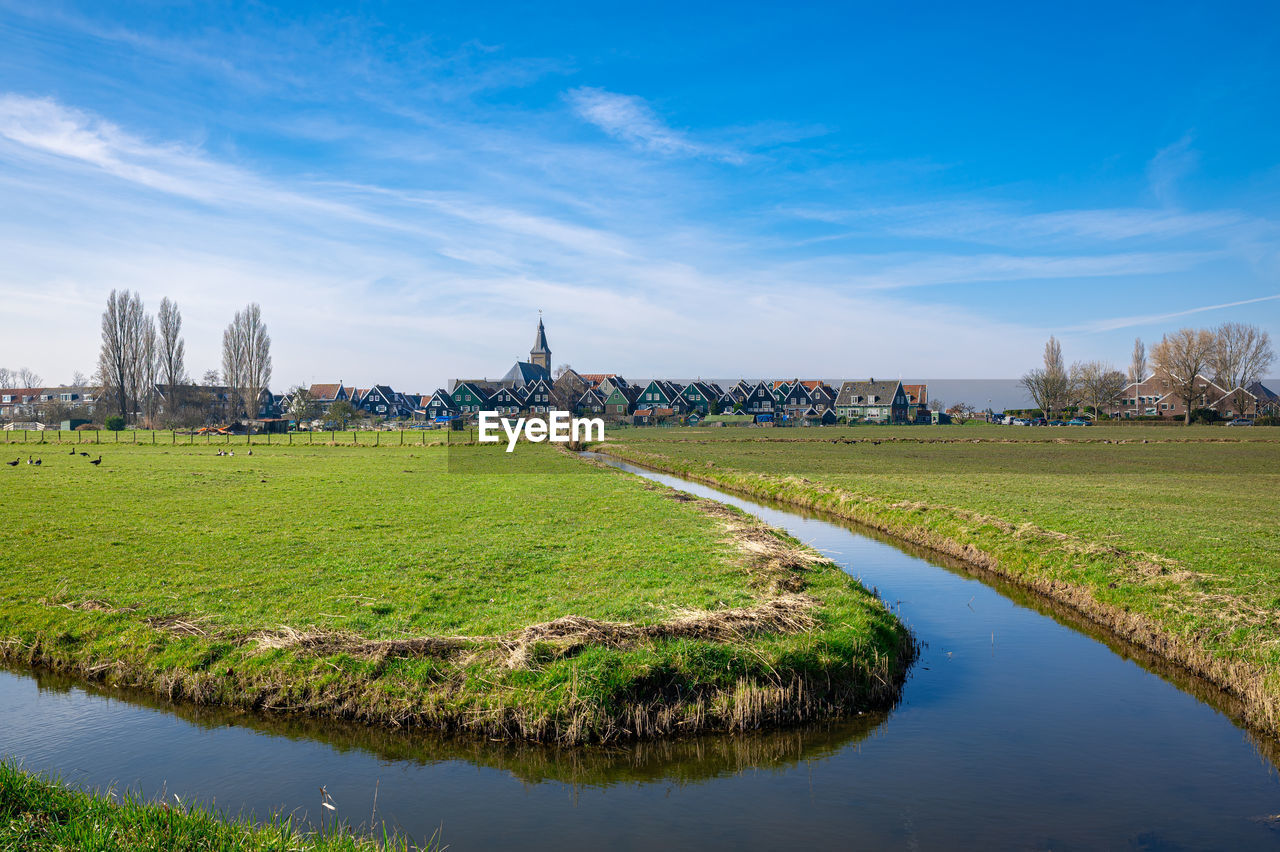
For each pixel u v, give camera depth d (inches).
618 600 577.9
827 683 461.4
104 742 404.5
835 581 652.1
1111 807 352.8
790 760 400.8
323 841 287.9
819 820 342.3
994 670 524.7
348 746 406.6
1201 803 356.8
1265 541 800.3
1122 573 673.6
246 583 635.5
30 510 1023.0
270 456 2149.4
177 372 4136.3
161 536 839.1
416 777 377.1
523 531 885.8
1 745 398.3
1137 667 531.5
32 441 2741.1
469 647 472.1
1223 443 2770.7
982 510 1031.0
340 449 2527.1
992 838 327.0
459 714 418.9
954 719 448.5
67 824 261.9
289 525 921.5
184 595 597.6
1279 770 388.5
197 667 468.1
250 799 350.3
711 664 454.9
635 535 858.1
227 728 423.5
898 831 332.8
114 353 3976.4
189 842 260.8
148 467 1720.0
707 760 399.9
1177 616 562.3
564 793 365.7
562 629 482.6
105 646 502.9
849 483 1412.4
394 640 475.5
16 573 666.2
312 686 442.3
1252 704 448.5
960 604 681.0
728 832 332.2
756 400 6067.9
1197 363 4517.7
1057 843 322.7
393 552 761.0
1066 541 791.7
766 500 1381.6
